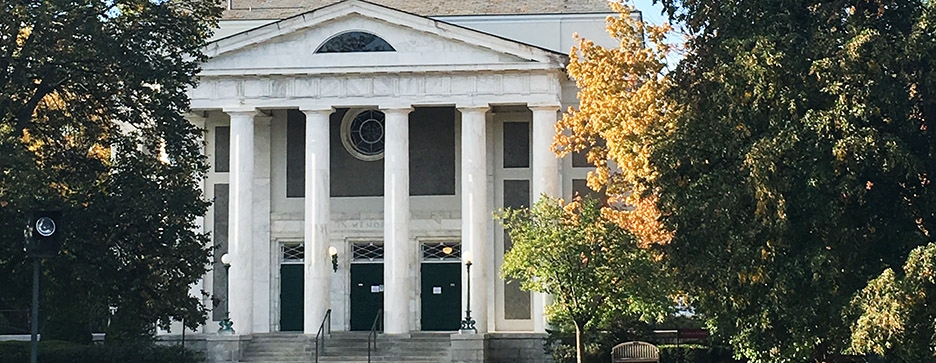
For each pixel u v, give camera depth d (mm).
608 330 53469
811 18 34250
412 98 59375
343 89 59719
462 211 59438
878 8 34188
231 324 58344
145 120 44844
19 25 39594
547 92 58938
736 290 33000
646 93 48438
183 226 42375
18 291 41031
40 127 42406
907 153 31359
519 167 61875
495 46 58969
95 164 42594
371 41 59656
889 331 29328
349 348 57906
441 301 62281
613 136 49312
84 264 39531
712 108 34375
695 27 36406
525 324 60969
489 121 62125
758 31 34094
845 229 31984
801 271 31641
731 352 51375
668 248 34781
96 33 39625
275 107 59875
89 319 54719
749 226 32344
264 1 69312
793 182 32000
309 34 59906
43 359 51625
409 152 63156
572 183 61250
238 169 59875
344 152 63500
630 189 51812
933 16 32406
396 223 59000
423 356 56812
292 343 58531
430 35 59469
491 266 61250
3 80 39656
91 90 41688
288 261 63281
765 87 32750
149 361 52938
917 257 29406
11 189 37250
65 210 39281
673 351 51438
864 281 32000
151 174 42594
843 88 31984
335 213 63031
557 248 45969
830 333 31906
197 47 43375
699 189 33844
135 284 41000
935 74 32031
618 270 45469
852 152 31344
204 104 60062
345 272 62719
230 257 56750
